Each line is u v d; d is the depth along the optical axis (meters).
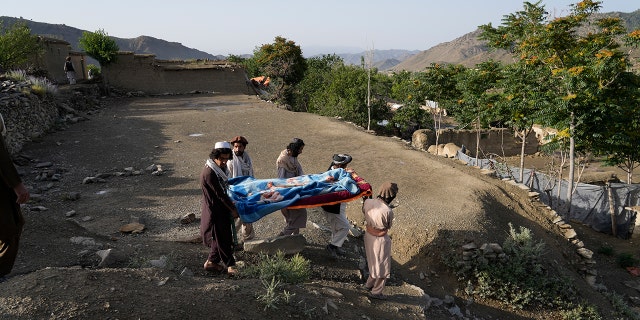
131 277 4.19
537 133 32.69
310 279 6.00
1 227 3.72
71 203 9.26
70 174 11.65
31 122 15.19
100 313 3.42
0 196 3.70
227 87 32.22
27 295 3.47
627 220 14.71
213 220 5.27
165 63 33.62
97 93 26.34
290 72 36.09
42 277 3.74
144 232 7.59
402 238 9.19
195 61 35.47
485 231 9.37
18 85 15.91
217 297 4.18
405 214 9.97
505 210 11.07
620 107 12.86
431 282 8.05
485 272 8.23
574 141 14.30
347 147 15.95
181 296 3.99
